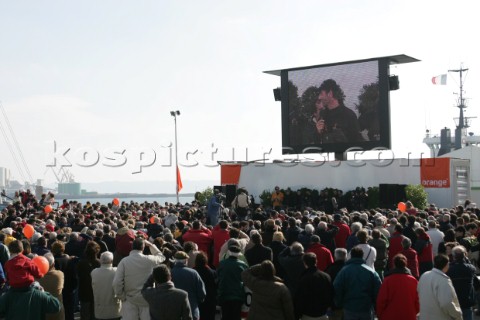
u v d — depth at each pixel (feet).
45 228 53.47
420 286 29.53
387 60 111.96
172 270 31.86
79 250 43.91
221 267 35.60
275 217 61.98
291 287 35.60
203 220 70.49
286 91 121.70
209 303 35.70
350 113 115.44
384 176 112.37
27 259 28.19
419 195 103.24
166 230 46.85
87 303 38.14
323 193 110.83
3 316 27.35
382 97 112.47
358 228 43.80
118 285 32.50
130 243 43.14
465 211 67.05
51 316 30.40
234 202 93.81
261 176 122.72
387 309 29.37
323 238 46.57
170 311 26.20
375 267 41.01
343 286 30.91
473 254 42.68
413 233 49.60
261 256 37.78
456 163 108.37
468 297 33.73
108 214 66.85
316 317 30.94
